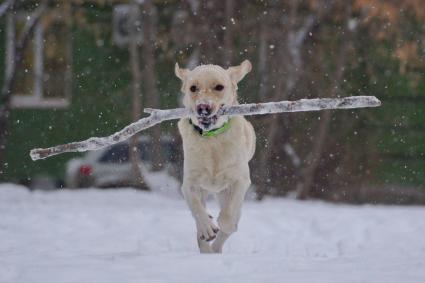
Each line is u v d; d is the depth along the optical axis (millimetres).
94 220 11203
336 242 9438
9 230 9961
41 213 12336
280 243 9219
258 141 16453
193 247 8469
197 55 17391
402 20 18375
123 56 19344
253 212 12422
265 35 17125
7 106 18297
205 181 7160
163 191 16859
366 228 10719
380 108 19094
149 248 8312
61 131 19453
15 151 19375
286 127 18219
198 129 7008
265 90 17047
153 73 17391
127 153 19172
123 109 19344
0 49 19266
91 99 19438
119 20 19250
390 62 19031
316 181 18578
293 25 17125
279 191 17984
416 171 19141
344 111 18703
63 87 19719
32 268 5430
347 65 18969
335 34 18297
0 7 18734
